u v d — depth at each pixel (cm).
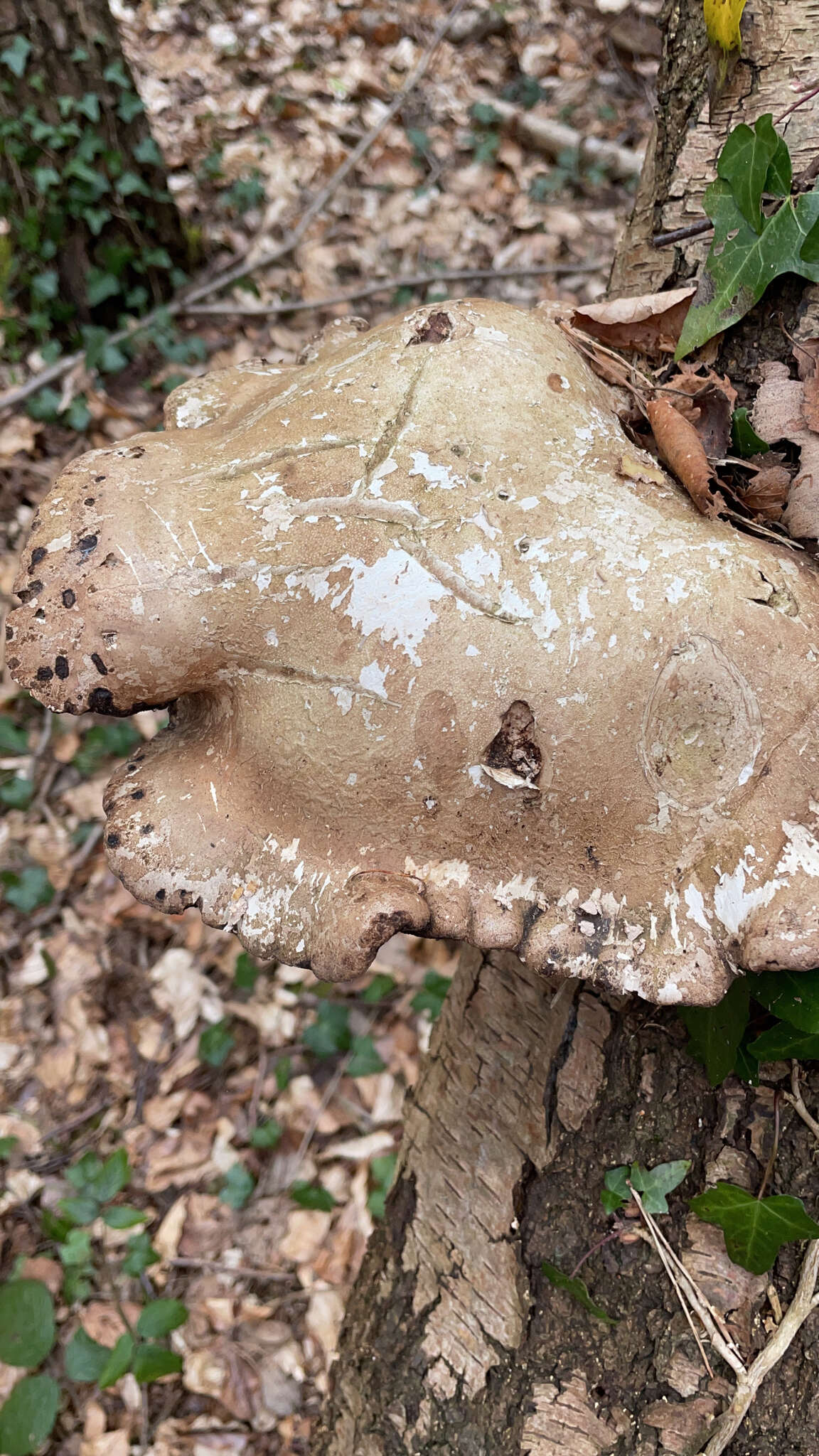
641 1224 34
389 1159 62
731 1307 32
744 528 29
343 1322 44
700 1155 33
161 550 27
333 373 29
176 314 99
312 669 26
